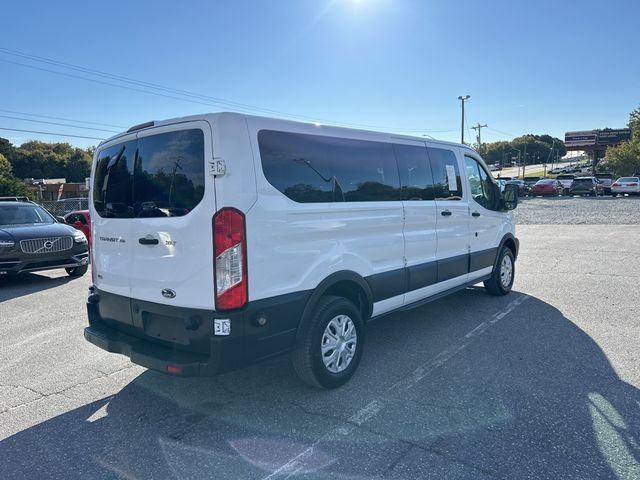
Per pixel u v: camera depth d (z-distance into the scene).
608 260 9.76
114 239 3.95
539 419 3.36
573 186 37.25
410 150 5.04
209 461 2.98
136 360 3.49
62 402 3.88
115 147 4.03
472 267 6.11
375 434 3.24
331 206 3.93
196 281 3.31
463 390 3.87
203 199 3.25
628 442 3.04
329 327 3.92
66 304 7.31
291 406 3.70
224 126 3.23
